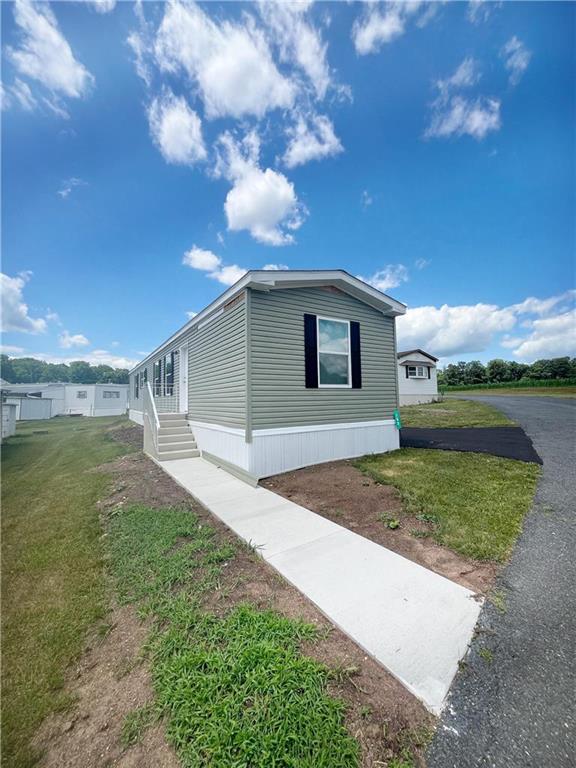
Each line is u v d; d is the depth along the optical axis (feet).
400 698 5.11
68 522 13.57
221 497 15.23
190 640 6.46
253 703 5.03
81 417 87.76
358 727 4.69
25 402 79.20
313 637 6.43
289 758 4.25
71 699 5.44
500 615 6.93
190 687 5.34
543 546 9.64
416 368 71.97
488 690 5.20
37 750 4.66
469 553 9.46
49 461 28.04
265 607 7.46
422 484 15.26
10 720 5.13
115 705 5.29
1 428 39.14
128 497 16.21
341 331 22.07
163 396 39.32
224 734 4.55
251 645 6.12
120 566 9.70
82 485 19.22
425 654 5.92
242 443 18.63
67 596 8.45
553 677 5.41
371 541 10.50
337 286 21.61
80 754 4.57
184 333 31.48
